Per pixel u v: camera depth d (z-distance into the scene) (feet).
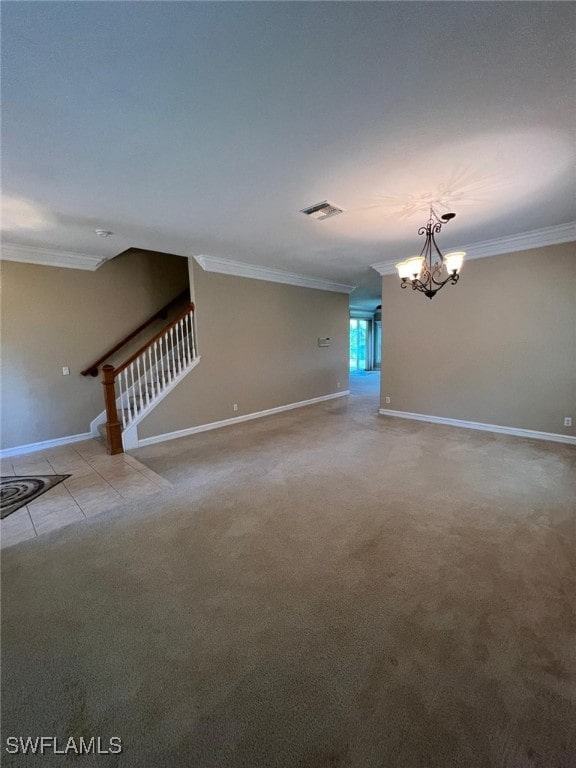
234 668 4.66
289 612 5.57
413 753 3.65
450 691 4.27
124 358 16.83
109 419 13.37
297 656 4.81
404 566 6.57
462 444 13.70
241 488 10.16
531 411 14.19
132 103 5.43
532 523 7.91
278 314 20.24
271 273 19.19
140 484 10.59
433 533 7.63
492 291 14.75
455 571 6.40
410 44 4.48
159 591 6.10
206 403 16.74
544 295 13.46
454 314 16.02
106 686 4.45
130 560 6.96
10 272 13.47
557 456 12.09
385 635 5.10
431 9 4.00
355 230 11.98
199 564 6.79
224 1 3.80
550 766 3.50
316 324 22.95
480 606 5.57
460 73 4.98
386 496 9.45
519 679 4.39
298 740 3.81
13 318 13.58
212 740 3.84
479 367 15.46
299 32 4.25
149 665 4.73
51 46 4.31
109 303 16.24
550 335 13.47
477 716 3.98
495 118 6.02
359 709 4.10
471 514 8.38
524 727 3.85
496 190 8.90
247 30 4.19
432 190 8.84
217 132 6.26
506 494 9.37
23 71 4.65
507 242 13.71
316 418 18.83
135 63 4.63
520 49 4.57
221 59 4.61
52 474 11.52
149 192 8.62
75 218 10.32
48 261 14.26
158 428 15.02
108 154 6.88
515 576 6.22
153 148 6.72
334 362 24.72
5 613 5.67
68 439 15.21
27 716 4.13
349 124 6.12
